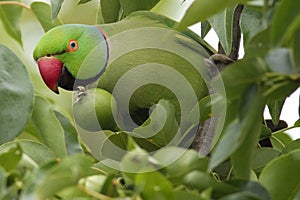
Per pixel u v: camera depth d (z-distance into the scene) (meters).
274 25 2.41
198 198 2.81
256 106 2.68
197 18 2.90
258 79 2.69
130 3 4.80
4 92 3.93
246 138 2.94
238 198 2.70
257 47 2.62
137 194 2.74
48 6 5.07
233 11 4.15
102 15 5.15
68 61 5.46
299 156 3.22
